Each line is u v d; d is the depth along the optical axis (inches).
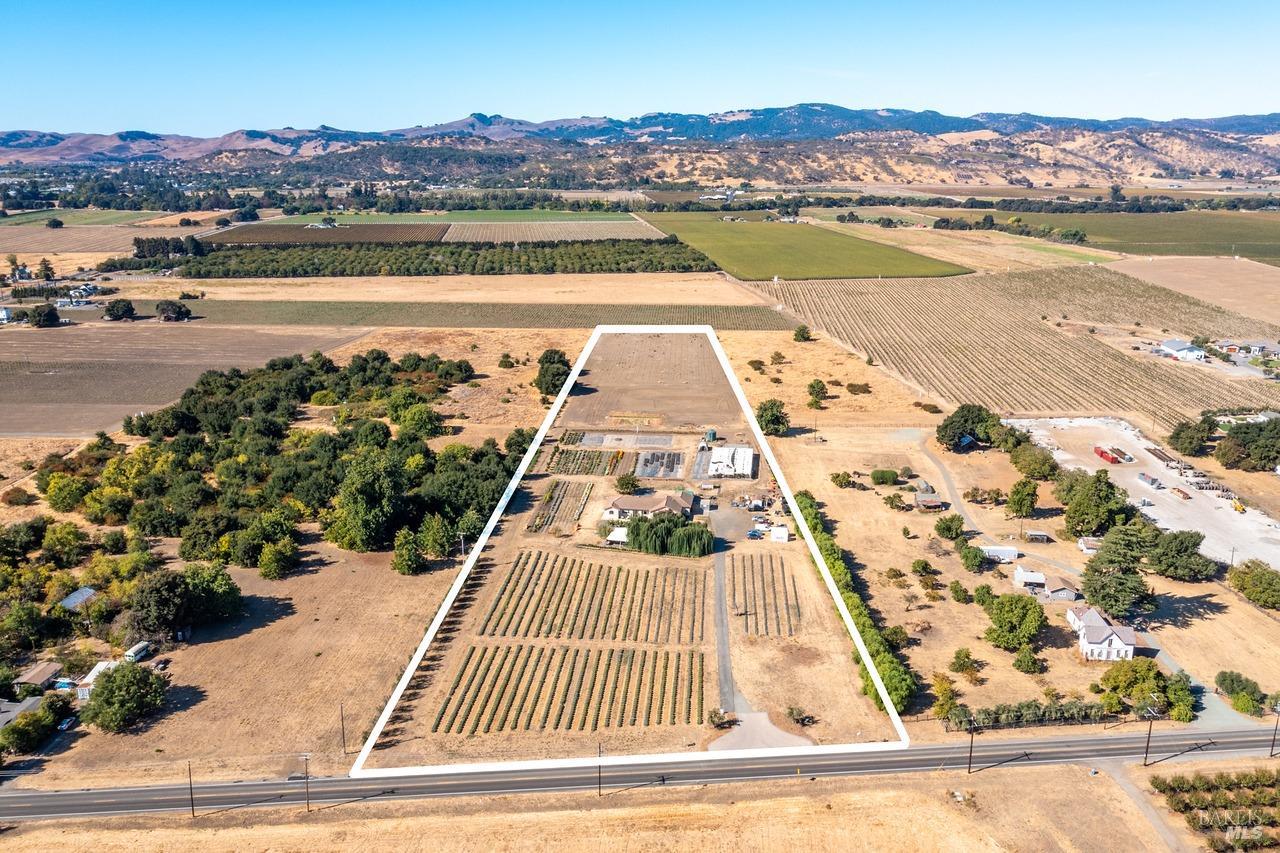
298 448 7342.5
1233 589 5162.4
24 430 7869.1
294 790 3575.3
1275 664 4443.9
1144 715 4035.4
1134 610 4916.3
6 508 6314.0
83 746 3885.3
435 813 3435.0
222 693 4237.2
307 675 4370.1
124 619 4690.0
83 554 5654.5
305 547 5743.1
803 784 3599.9
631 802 3489.2
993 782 3617.1
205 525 5689.0
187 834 3346.5
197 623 4771.2
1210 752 3806.6
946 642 4667.8
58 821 3427.7
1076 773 3676.2
